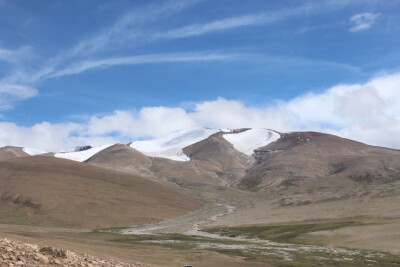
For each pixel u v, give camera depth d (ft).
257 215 535.60
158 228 457.27
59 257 84.69
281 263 189.78
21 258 74.74
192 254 214.07
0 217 505.25
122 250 202.69
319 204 562.66
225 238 340.18
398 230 273.54
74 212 541.34
